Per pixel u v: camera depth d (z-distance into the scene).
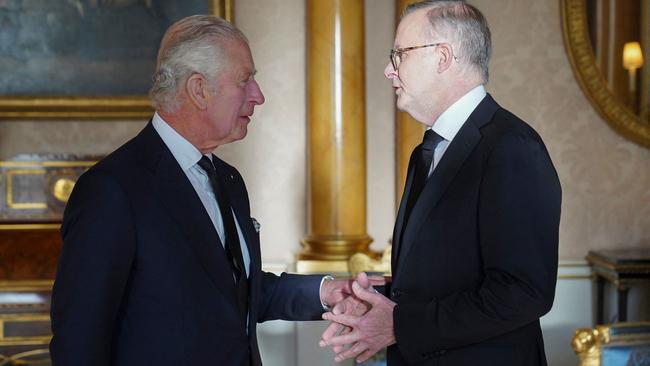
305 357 4.78
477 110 2.24
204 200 2.26
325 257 4.70
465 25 2.24
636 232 5.05
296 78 4.94
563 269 4.99
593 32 4.91
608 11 4.90
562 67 4.98
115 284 2.01
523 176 2.09
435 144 2.30
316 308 2.61
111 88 4.93
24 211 4.80
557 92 5.00
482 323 2.07
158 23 4.94
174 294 2.09
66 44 4.91
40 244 4.72
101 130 4.95
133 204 2.07
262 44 4.92
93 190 2.04
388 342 2.22
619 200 5.04
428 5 2.28
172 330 2.08
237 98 2.19
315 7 4.72
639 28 4.90
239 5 4.92
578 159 5.02
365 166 4.82
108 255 2.00
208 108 2.18
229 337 2.16
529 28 4.97
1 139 4.88
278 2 4.92
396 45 2.30
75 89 4.93
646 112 4.95
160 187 2.12
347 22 4.70
